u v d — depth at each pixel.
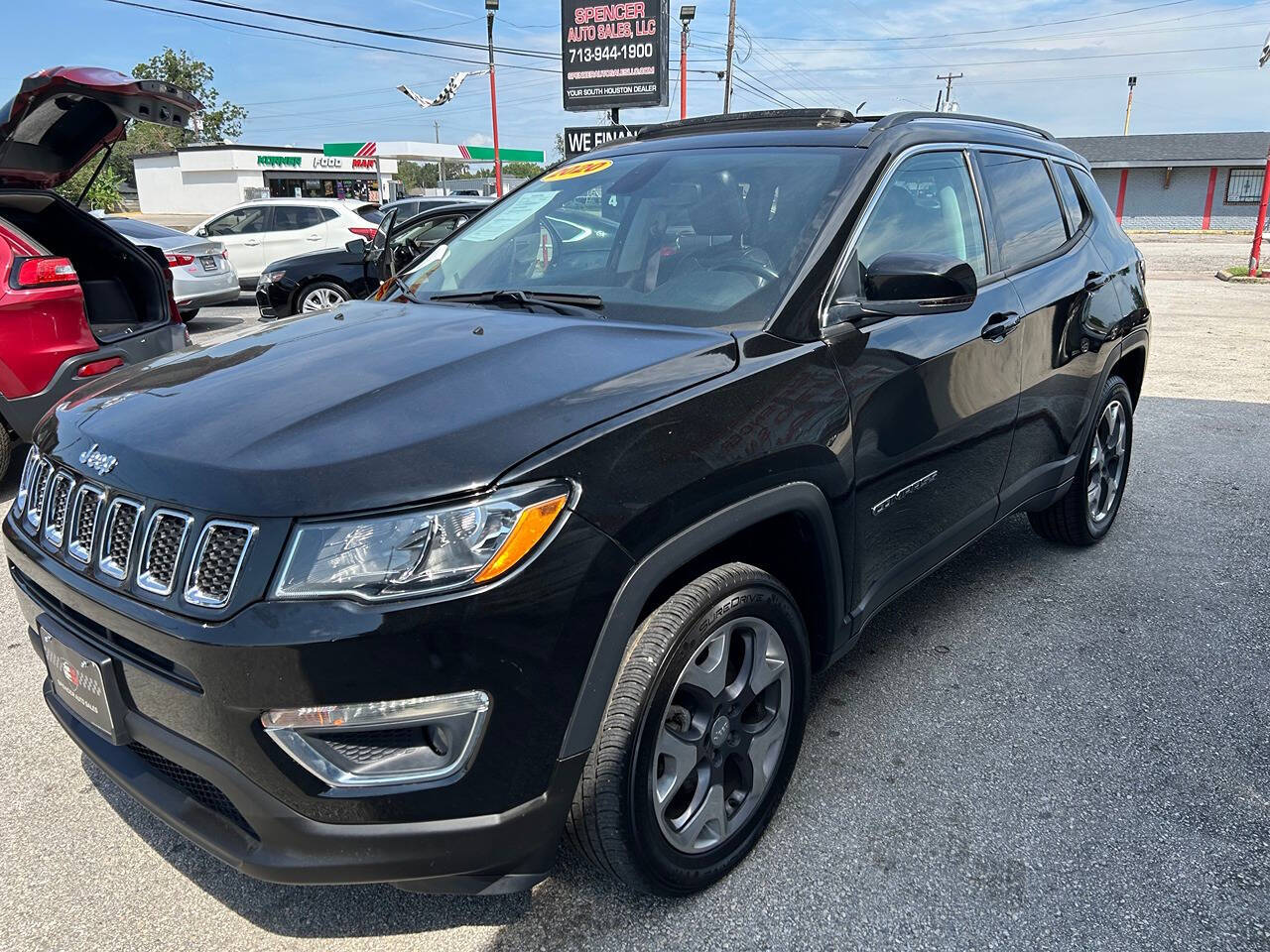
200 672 1.65
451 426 1.78
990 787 2.57
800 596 2.43
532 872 1.84
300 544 1.62
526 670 1.68
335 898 2.20
